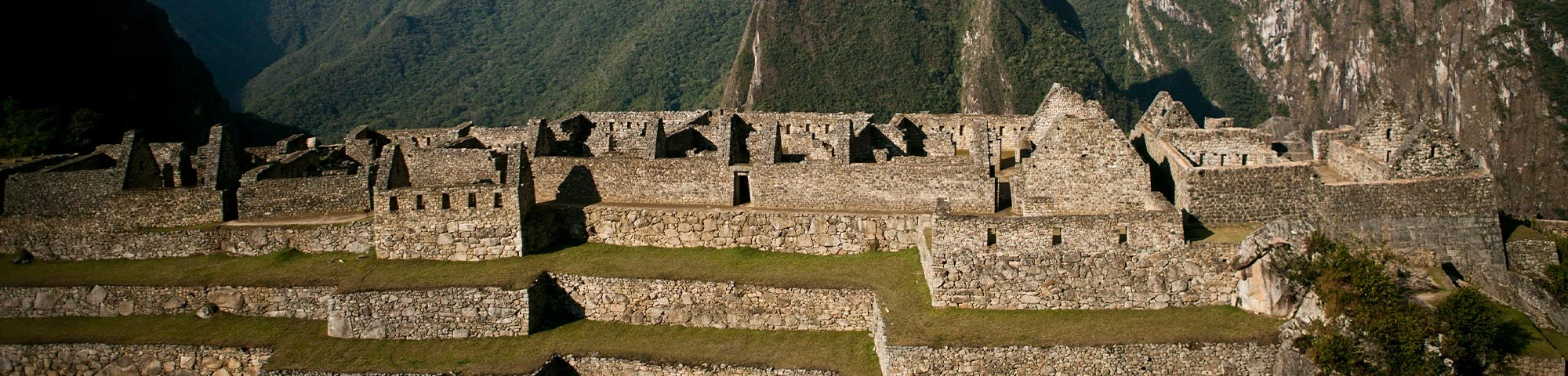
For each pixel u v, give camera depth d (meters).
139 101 123.88
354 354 53.59
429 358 52.75
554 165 64.56
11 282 61.25
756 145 68.00
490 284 54.97
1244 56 199.00
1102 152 53.16
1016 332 47.00
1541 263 52.25
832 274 54.88
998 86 162.75
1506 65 197.00
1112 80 162.12
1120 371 45.53
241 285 58.72
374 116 137.88
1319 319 44.81
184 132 125.75
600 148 72.81
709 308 54.50
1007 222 48.94
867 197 60.44
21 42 114.25
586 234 61.94
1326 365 43.44
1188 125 64.06
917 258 55.97
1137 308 48.50
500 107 147.00
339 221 63.34
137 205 65.06
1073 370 45.69
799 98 166.00
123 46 129.12
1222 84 188.62
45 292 60.09
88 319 59.59
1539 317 47.53
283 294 58.03
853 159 63.62
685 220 60.19
